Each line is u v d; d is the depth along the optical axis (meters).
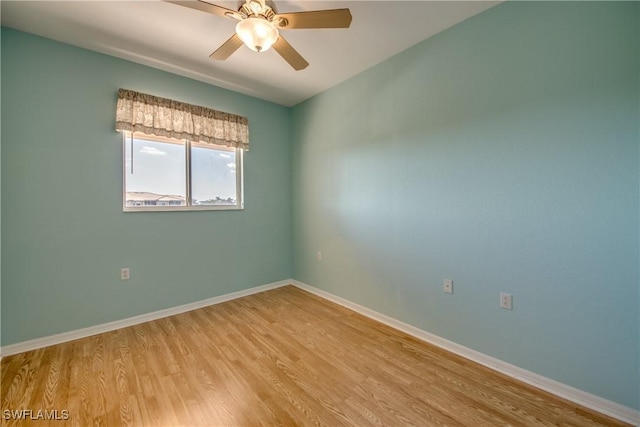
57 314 2.23
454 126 2.07
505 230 1.83
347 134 2.98
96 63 2.39
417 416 1.46
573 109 1.55
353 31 2.13
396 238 2.51
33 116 2.12
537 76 1.67
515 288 1.79
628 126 1.40
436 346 2.19
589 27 1.49
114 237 2.49
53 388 1.67
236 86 3.12
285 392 1.65
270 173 3.63
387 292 2.60
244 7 1.48
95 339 2.29
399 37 2.21
